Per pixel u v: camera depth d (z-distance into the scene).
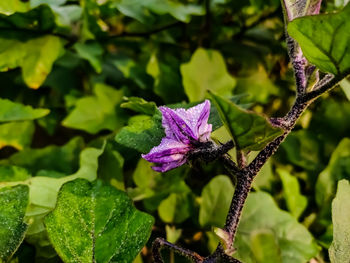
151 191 0.31
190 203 0.32
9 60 0.32
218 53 0.36
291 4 0.18
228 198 0.31
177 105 0.27
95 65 0.36
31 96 0.43
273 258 0.28
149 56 0.43
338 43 0.15
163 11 0.35
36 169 0.34
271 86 0.41
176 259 0.29
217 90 0.36
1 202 0.20
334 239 0.20
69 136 0.49
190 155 0.18
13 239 0.19
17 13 0.31
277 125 0.16
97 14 0.37
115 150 0.31
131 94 0.40
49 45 0.33
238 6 0.41
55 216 0.19
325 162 0.37
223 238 0.16
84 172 0.28
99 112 0.38
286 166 0.37
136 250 0.19
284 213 0.30
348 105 0.39
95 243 0.19
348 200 0.21
